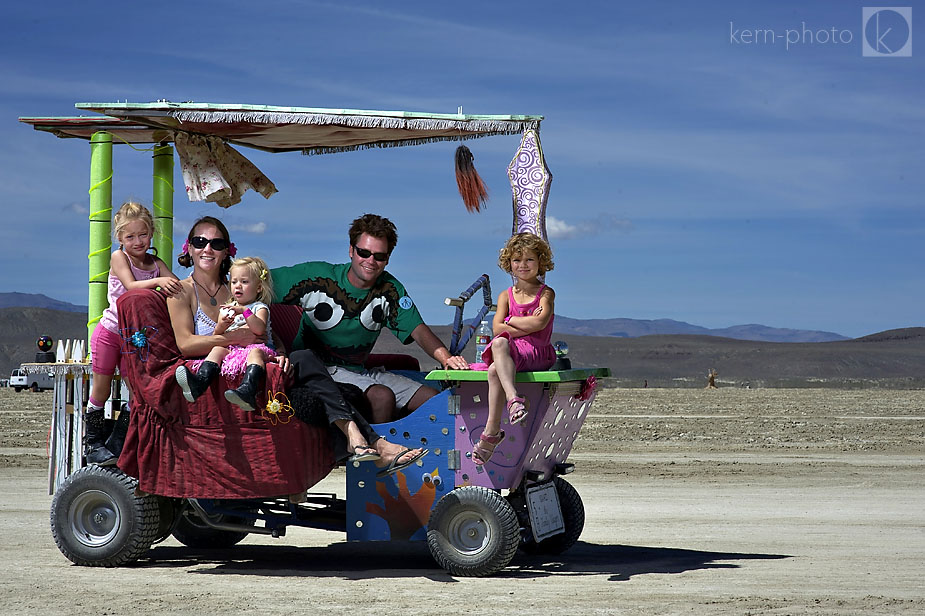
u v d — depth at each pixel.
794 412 32.72
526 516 7.67
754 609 6.12
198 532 8.66
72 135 8.79
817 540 9.27
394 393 7.52
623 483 14.21
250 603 6.23
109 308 7.53
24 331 188.88
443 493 7.18
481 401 7.09
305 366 7.00
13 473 14.60
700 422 27.45
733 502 12.15
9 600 6.32
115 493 7.41
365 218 7.48
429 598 6.39
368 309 7.61
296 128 7.95
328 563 7.82
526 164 7.62
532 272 7.13
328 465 7.14
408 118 7.64
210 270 7.29
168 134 8.50
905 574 7.42
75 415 7.99
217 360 7.05
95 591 6.61
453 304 7.46
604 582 6.98
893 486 13.86
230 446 7.07
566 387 7.35
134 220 7.38
